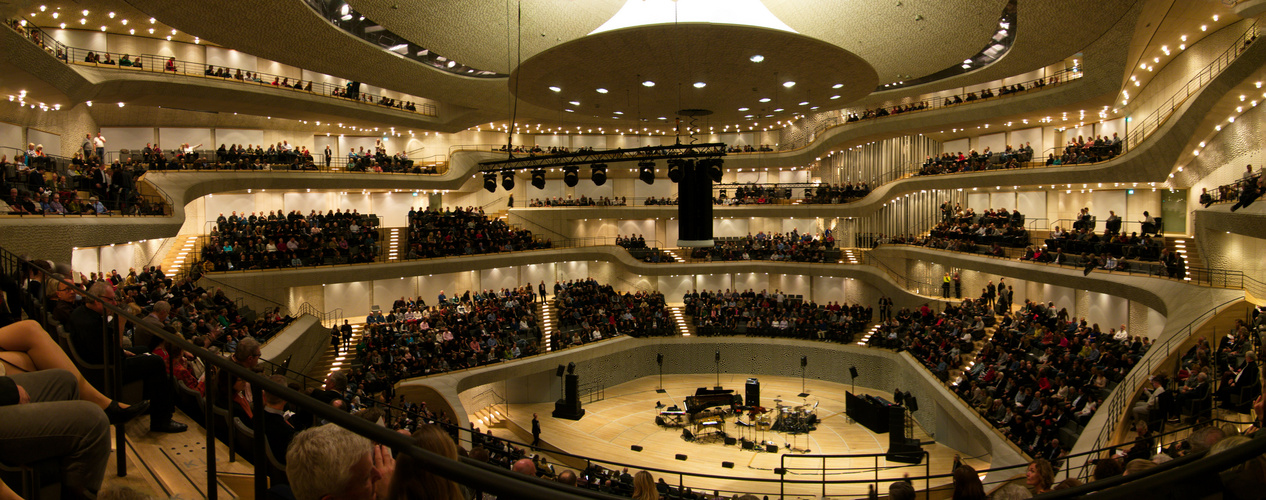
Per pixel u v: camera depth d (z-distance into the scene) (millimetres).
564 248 40344
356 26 25797
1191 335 17250
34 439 3127
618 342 34594
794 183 46438
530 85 18797
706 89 19016
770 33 14773
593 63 16750
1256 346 14484
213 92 27547
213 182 28656
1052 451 16625
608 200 44094
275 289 29016
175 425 5723
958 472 4820
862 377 32969
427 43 26172
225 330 19188
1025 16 23031
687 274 39688
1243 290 18375
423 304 33375
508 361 30297
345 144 39281
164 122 31891
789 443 25797
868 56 27703
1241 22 21156
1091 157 28016
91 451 3295
